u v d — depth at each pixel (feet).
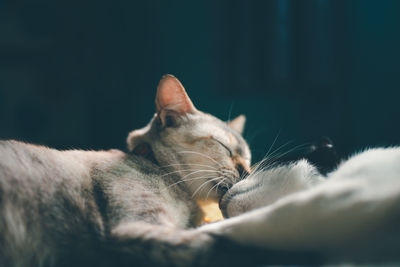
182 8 5.59
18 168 1.59
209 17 5.34
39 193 1.59
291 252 1.30
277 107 5.36
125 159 1.85
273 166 1.75
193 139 1.94
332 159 1.68
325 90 5.46
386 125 5.25
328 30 5.31
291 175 1.62
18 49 6.28
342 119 5.46
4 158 1.59
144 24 5.99
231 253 1.35
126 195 1.66
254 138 5.19
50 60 6.33
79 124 6.38
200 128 1.96
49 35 6.31
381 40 5.29
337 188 1.27
